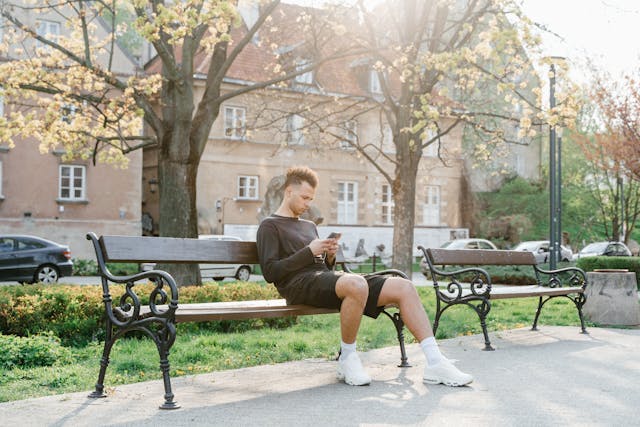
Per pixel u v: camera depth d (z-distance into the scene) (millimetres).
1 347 6152
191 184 13789
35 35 13258
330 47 38281
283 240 5363
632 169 21953
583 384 5160
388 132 39156
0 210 29047
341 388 4988
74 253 30578
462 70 14172
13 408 4348
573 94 12258
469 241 30062
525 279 21578
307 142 36062
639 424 4008
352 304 4984
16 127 14102
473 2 14805
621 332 8727
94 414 4176
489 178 43281
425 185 41312
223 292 9531
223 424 3926
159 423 3947
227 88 33562
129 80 13547
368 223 38656
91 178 31109
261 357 6680
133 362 6188
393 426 3889
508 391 4875
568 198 42594
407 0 16203
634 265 20500
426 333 5184
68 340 7789
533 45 12070
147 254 5012
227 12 10039
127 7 12336
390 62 14031
